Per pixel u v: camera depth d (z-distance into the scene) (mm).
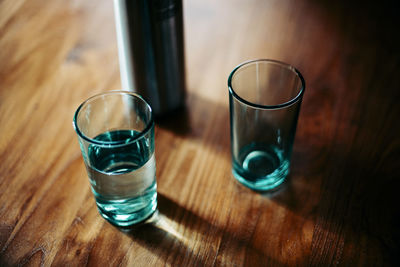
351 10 786
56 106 644
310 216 550
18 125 622
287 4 794
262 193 569
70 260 511
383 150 607
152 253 518
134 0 542
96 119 529
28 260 509
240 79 555
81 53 712
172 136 620
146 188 515
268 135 573
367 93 667
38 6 780
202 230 537
